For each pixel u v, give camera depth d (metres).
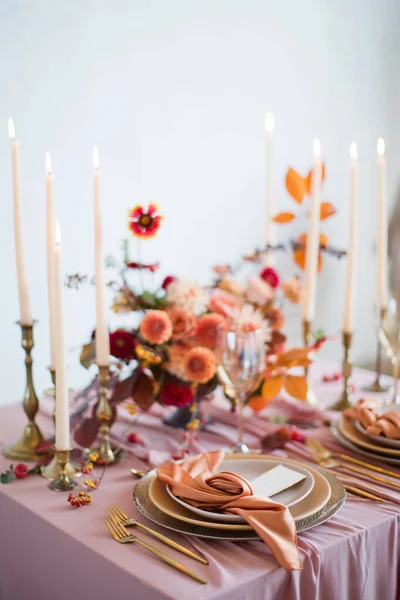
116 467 1.20
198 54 2.84
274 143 3.15
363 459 1.21
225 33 2.91
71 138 2.56
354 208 1.48
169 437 1.35
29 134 2.46
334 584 0.92
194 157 2.89
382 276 1.58
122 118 2.67
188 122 2.86
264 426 1.39
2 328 2.48
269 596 0.84
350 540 0.93
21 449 1.26
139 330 1.30
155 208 1.30
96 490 1.10
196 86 2.85
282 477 1.02
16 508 1.06
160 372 1.29
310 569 0.88
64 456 1.10
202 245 2.98
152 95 2.74
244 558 0.87
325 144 3.33
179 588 0.80
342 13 3.28
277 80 3.12
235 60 2.96
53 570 0.99
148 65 2.71
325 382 1.74
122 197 2.72
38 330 2.57
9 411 1.53
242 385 1.21
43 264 2.55
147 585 0.82
